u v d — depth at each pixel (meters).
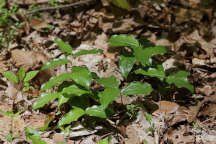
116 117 1.49
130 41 1.52
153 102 1.52
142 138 1.43
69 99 1.47
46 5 1.96
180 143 1.42
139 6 1.87
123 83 1.60
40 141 1.39
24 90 1.55
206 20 1.82
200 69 1.65
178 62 1.65
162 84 1.58
